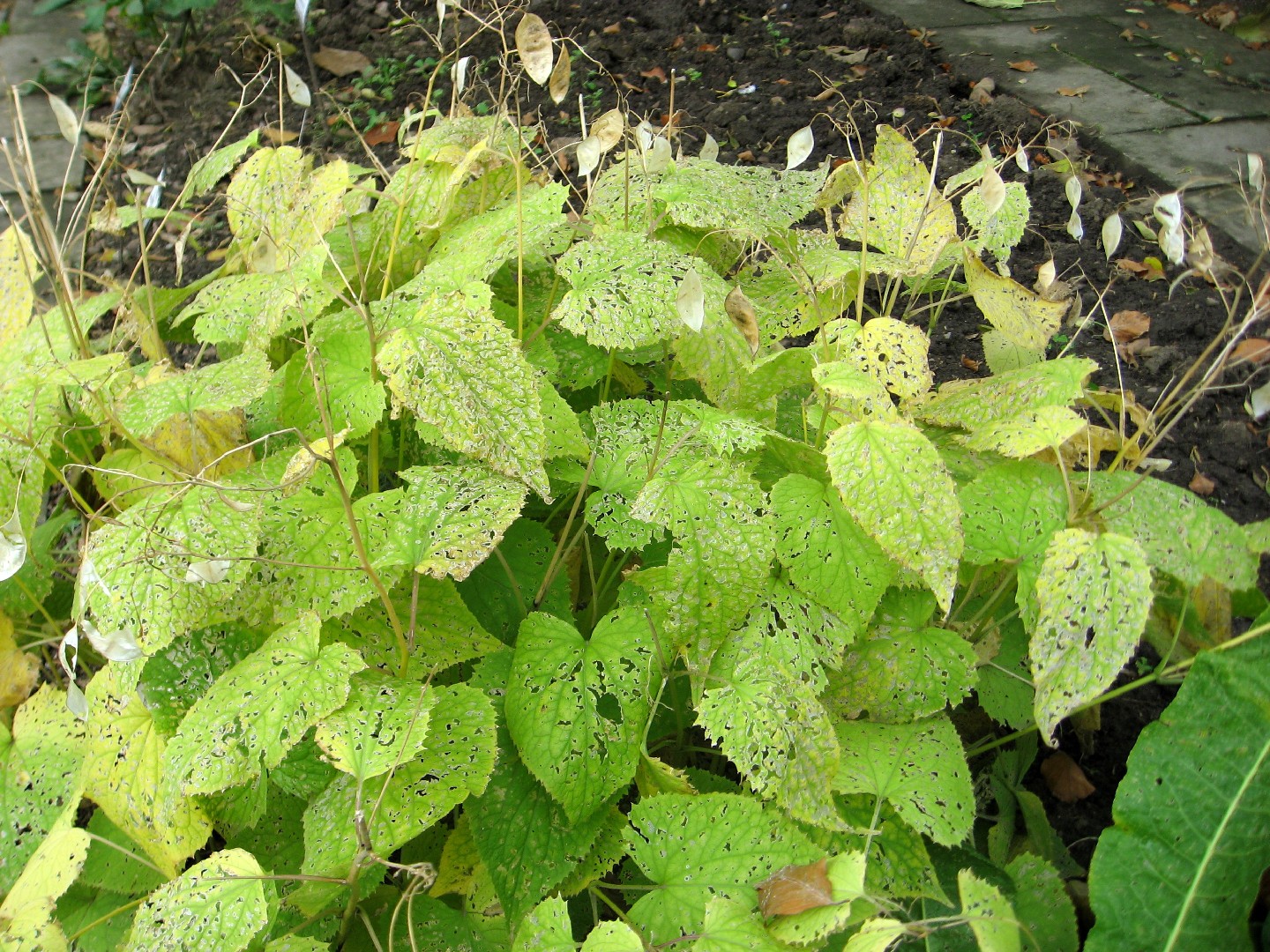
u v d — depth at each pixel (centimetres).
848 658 83
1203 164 181
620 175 102
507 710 76
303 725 69
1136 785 79
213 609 75
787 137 189
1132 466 95
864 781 77
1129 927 77
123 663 72
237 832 82
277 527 77
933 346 147
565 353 94
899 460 74
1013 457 84
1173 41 229
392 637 79
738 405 89
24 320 100
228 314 89
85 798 96
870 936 65
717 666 78
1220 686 80
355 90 208
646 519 78
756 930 67
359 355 84
